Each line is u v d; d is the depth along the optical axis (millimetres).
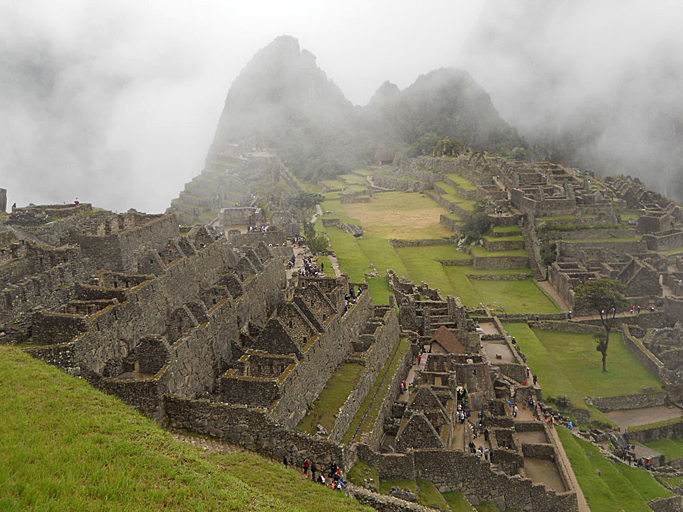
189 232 116688
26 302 72312
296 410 78938
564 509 91875
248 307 101000
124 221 105125
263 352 83125
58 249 82625
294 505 60438
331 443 71000
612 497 97438
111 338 72500
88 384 65062
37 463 51656
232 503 55375
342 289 115062
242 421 70250
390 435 93562
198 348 79688
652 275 191250
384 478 81688
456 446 91438
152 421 65438
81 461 53500
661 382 154500
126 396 67500
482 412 109500
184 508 52375
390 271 174500
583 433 128250
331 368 95312
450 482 86125
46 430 56375
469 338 135750
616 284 182125
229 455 67312
